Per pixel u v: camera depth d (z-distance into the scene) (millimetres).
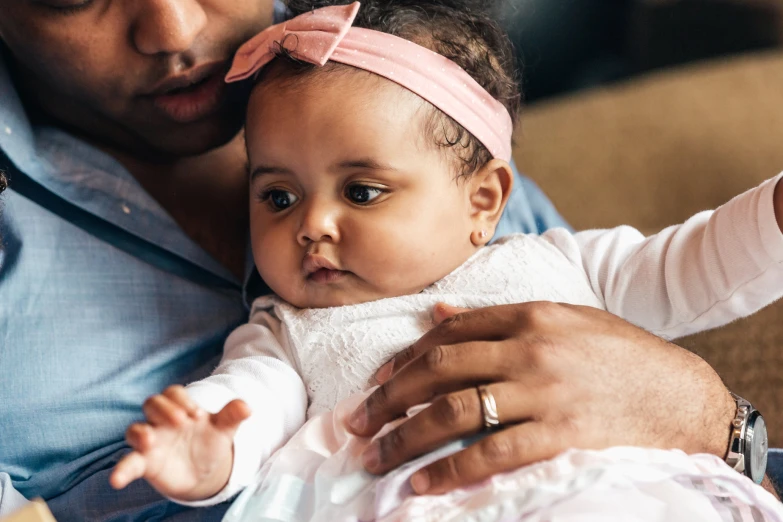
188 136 1112
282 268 990
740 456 875
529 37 2533
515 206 1354
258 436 868
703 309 1007
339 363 942
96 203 1103
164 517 920
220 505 888
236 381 914
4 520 619
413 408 824
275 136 975
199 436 741
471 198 1059
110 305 1044
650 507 768
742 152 1929
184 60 1031
